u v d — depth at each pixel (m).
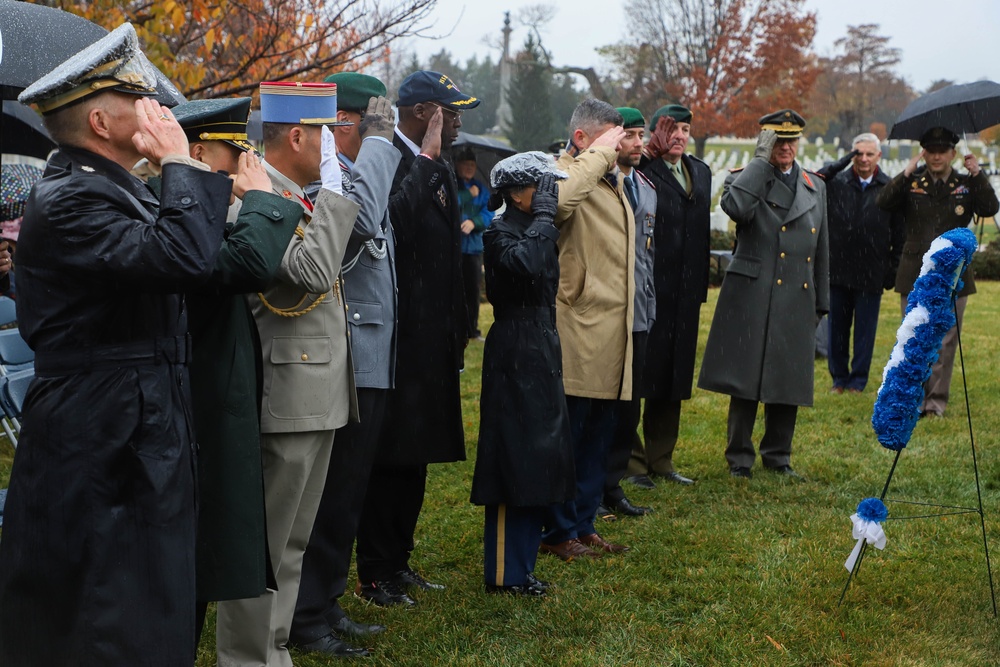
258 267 2.45
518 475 3.76
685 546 4.53
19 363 4.92
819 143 50.00
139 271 2.18
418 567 4.31
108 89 2.32
